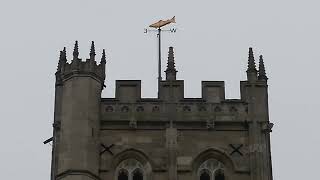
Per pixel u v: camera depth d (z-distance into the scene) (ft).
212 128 242.17
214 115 243.81
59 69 257.96
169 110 244.42
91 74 245.45
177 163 237.66
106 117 242.78
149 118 243.19
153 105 245.24
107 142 239.91
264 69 251.80
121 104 245.04
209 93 247.70
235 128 242.58
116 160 237.86
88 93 242.99
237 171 236.84
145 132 241.76
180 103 245.45
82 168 231.71
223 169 238.07
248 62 252.21
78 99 241.55
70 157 233.35
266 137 241.35
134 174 237.45
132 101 245.65
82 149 234.58
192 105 245.45
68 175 230.89
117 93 247.09
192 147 239.91
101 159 237.66
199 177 237.25
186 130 242.17
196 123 242.78
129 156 239.09
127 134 241.35
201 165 238.68
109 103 245.04
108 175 236.22
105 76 250.98
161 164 237.86
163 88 247.91
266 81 249.75
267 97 247.50
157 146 240.12
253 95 247.09
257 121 242.78
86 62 246.68
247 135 241.96
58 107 251.80
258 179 234.79
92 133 238.07
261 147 239.09
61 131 238.48
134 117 242.99
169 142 240.12
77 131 236.84
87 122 238.89
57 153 243.40
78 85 243.81
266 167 236.84
